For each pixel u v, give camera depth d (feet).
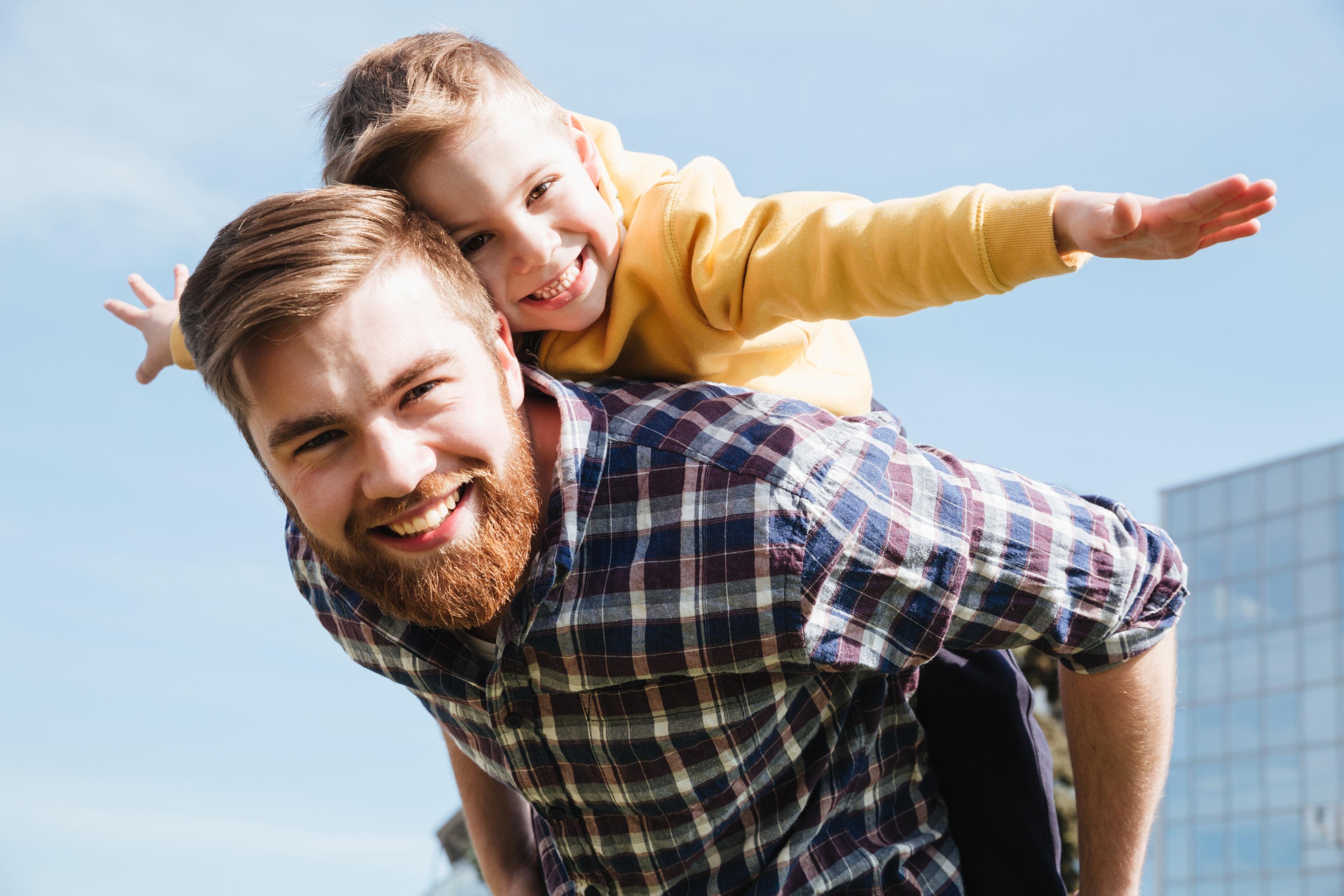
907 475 4.78
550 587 4.67
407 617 4.83
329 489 4.57
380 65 5.91
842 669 4.67
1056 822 5.66
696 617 4.59
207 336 4.54
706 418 4.84
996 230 4.58
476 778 6.75
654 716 4.83
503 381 4.84
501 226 5.58
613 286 5.73
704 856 5.16
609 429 4.87
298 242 4.41
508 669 4.90
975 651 5.74
